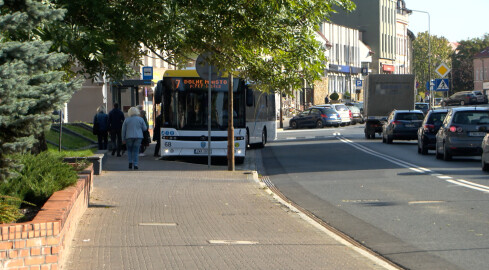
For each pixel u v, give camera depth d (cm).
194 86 2950
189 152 2948
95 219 1287
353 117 8162
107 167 2506
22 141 807
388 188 1897
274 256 981
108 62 1238
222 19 1516
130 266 891
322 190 1906
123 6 1280
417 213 1429
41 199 1069
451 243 1104
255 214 1417
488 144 2297
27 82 789
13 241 757
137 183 1959
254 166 2839
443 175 2225
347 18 13388
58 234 781
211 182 2034
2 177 835
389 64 13875
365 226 1292
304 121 7169
